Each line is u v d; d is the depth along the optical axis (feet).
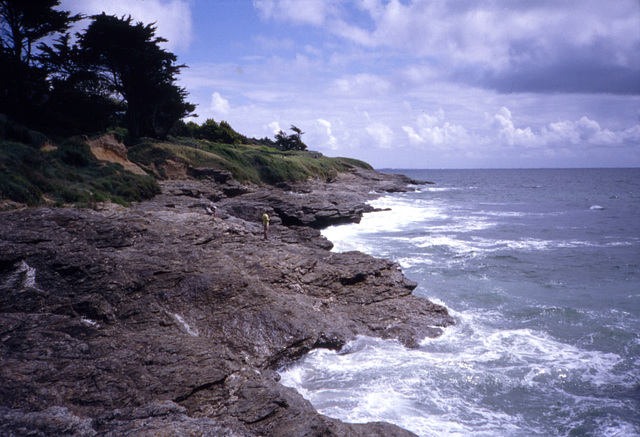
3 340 28.25
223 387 27.84
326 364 40.04
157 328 36.88
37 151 89.71
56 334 29.86
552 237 109.70
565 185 372.79
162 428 21.45
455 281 67.92
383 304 51.93
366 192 234.79
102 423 21.90
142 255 47.85
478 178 588.09
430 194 255.70
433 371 38.83
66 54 125.49
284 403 26.73
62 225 50.03
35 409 22.26
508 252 89.61
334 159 297.33
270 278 50.29
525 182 441.27
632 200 214.48
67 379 25.20
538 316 53.21
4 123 91.61
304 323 42.34
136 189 100.07
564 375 38.75
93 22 126.11
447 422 31.40
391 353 42.55
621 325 50.42
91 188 86.22
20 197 66.18
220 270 47.24
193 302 41.73
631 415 32.83
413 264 78.59
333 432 24.99
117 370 27.07
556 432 30.76
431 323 49.11
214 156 152.25
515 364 40.68
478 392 35.73
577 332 48.47
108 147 117.70
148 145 140.05
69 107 126.00
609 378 38.42
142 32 131.23
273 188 181.68
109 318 35.58
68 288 37.50
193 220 69.15
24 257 37.81
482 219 143.54
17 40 119.03
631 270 75.61
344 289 53.78
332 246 85.10
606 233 116.26
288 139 335.06
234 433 22.85
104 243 49.01
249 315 41.65
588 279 70.03
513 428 31.04
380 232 114.11
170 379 27.14
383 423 28.32
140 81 136.77
